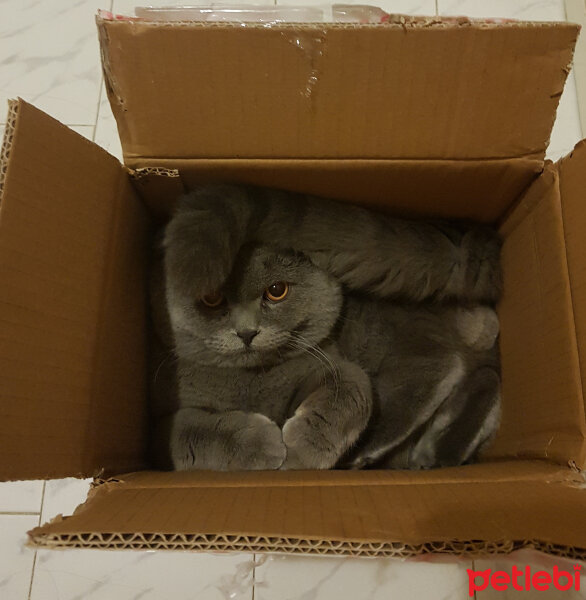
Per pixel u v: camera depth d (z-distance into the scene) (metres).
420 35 0.68
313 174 0.84
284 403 1.02
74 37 1.47
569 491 0.65
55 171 0.69
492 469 0.77
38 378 0.64
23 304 0.63
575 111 1.39
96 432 0.75
